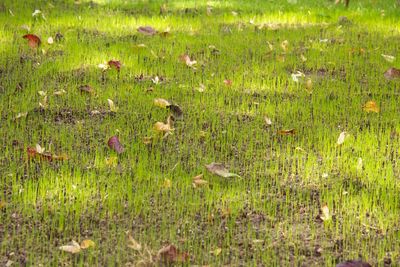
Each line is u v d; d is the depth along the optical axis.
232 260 4.48
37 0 11.07
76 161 5.71
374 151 6.00
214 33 9.42
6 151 5.84
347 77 7.84
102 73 7.68
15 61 7.98
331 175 5.60
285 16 10.44
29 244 4.60
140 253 4.45
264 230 4.84
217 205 5.10
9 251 4.52
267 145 6.14
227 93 7.26
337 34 9.56
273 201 5.20
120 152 5.81
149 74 7.77
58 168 5.61
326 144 6.12
